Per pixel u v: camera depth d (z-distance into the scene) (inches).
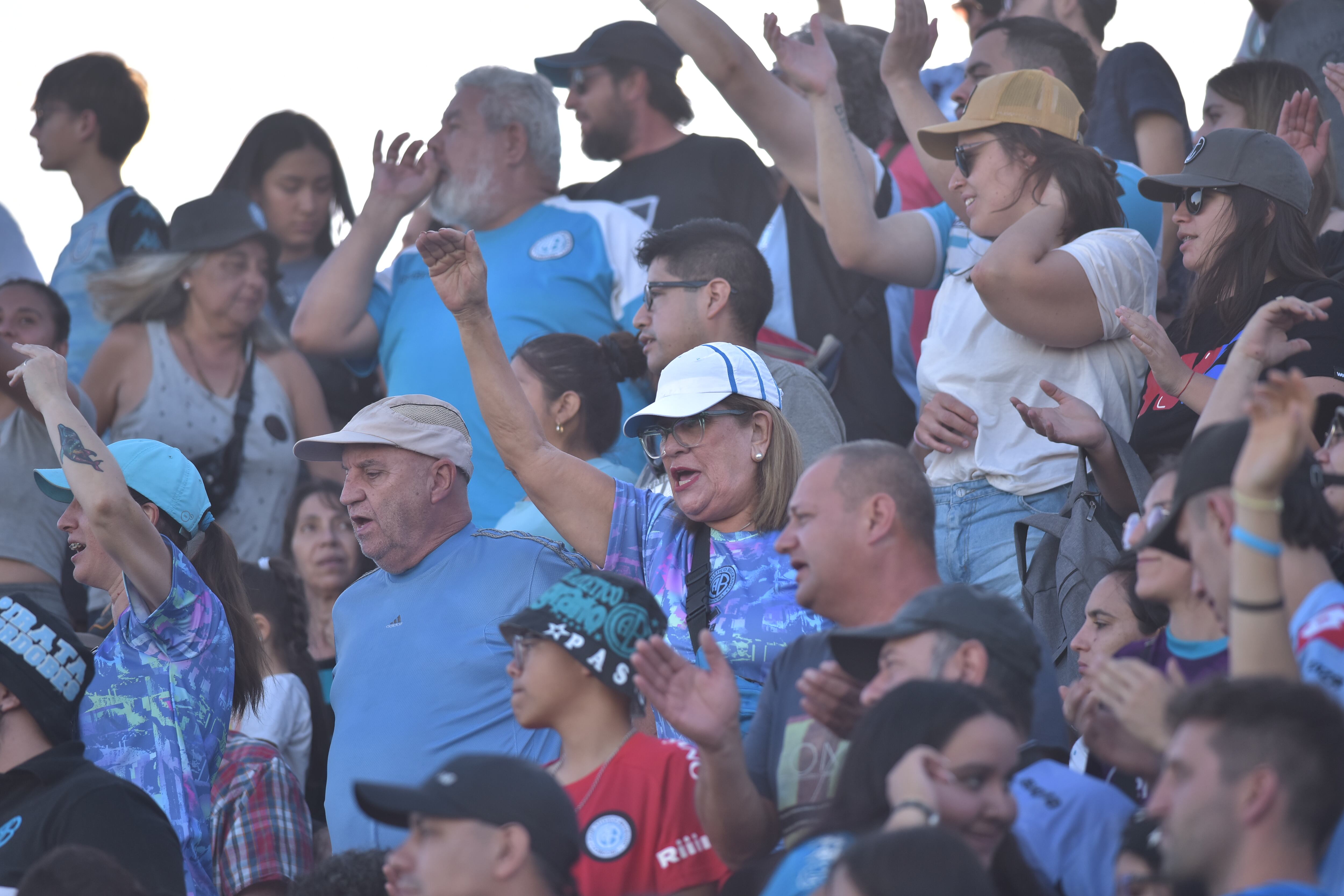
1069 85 907.4
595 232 1021.8
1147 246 720.3
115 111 1177.4
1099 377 713.0
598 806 489.4
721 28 937.5
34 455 986.7
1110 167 738.8
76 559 678.5
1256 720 327.0
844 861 323.6
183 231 1088.2
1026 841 415.2
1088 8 1082.1
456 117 1050.7
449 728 627.8
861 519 484.7
